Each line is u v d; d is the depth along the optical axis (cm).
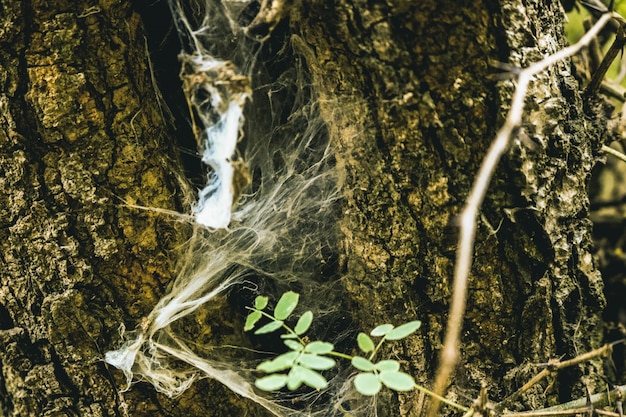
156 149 40
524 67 37
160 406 41
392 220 38
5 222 38
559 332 41
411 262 39
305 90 41
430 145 37
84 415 40
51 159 38
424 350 40
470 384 40
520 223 39
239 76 36
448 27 36
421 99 37
